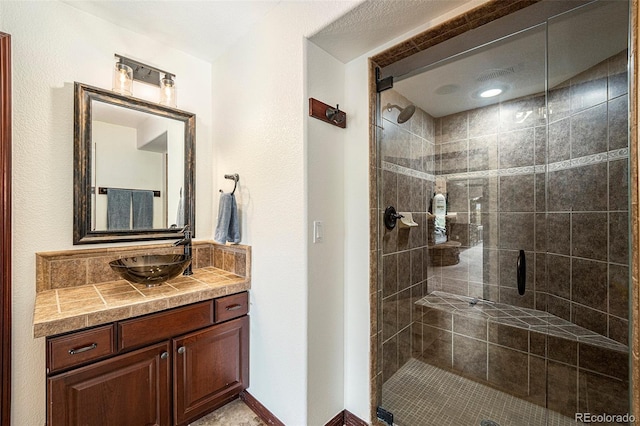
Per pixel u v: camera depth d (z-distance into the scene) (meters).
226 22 1.63
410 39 1.33
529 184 2.03
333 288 1.53
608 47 1.28
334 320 1.53
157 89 1.83
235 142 1.82
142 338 1.28
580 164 1.59
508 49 1.43
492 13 1.15
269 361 1.54
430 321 2.16
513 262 2.11
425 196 2.19
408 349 1.92
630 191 0.85
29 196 1.37
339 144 1.57
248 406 1.68
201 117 2.02
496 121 2.16
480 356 1.96
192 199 1.95
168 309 1.37
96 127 1.57
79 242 1.51
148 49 1.77
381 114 1.61
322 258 1.45
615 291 1.35
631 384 0.86
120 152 1.66
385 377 1.64
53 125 1.43
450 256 2.37
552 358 1.64
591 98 1.47
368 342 1.52
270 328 1.54
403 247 1.88
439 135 2.39
